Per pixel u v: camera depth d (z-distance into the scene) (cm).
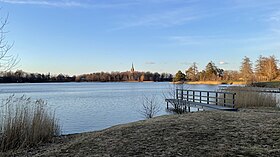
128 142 701
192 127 820
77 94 4559
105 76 13775
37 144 897
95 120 1734
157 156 582
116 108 2402
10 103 1031
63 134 1169
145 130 812
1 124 858
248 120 927
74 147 713
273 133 721
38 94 4456
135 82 13438
